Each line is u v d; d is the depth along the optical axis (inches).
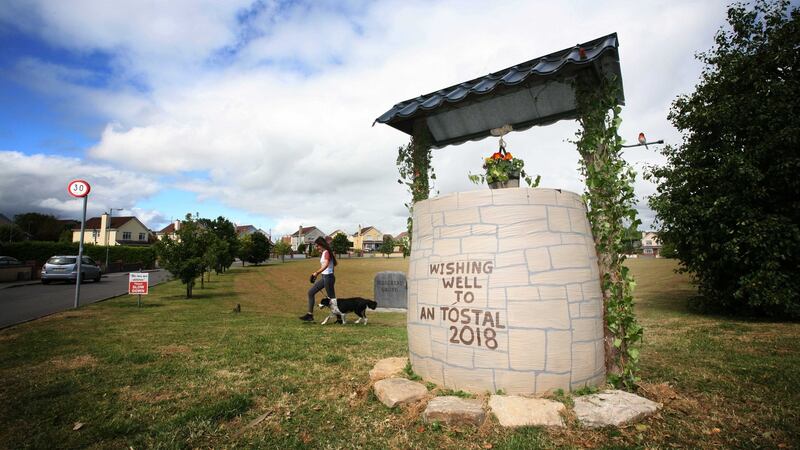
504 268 144.6
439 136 253.1
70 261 887.7
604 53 154.8
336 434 127.2
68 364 208.5
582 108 166.2
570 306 144.9
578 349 144.9
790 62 387.9
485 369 143.3
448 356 151.6
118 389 169.2
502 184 170.4
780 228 361.7
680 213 414.3
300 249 3831.2
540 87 202.4
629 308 159.2
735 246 376.5
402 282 528.1
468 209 154.9
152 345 254.1
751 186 375.6
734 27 415.2
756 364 207.8
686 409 141.1
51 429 131.2
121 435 128.0
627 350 159.9
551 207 151.8
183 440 122.6
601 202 164.6
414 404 142.9
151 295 668.1
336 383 175.6
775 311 388.5
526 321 140.7
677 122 445.1
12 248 1382.9
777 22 389.1
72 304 518.3
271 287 901.8
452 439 121.3
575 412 129.3
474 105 219.9
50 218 2541.8
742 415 137.5
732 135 406.0
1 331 307.1
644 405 134.6
